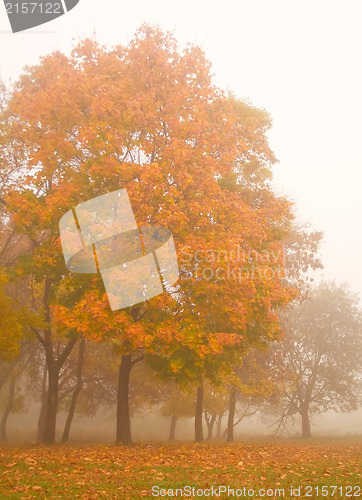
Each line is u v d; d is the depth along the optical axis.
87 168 15.18
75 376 31.95
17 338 14.36
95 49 17.28
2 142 17.97
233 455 13.79
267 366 31.50
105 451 14.21
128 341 14.95
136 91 16.14
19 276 16.77
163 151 15.14
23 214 15.30
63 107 14.98
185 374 17.23
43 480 8.80
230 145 16.77
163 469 10.46
